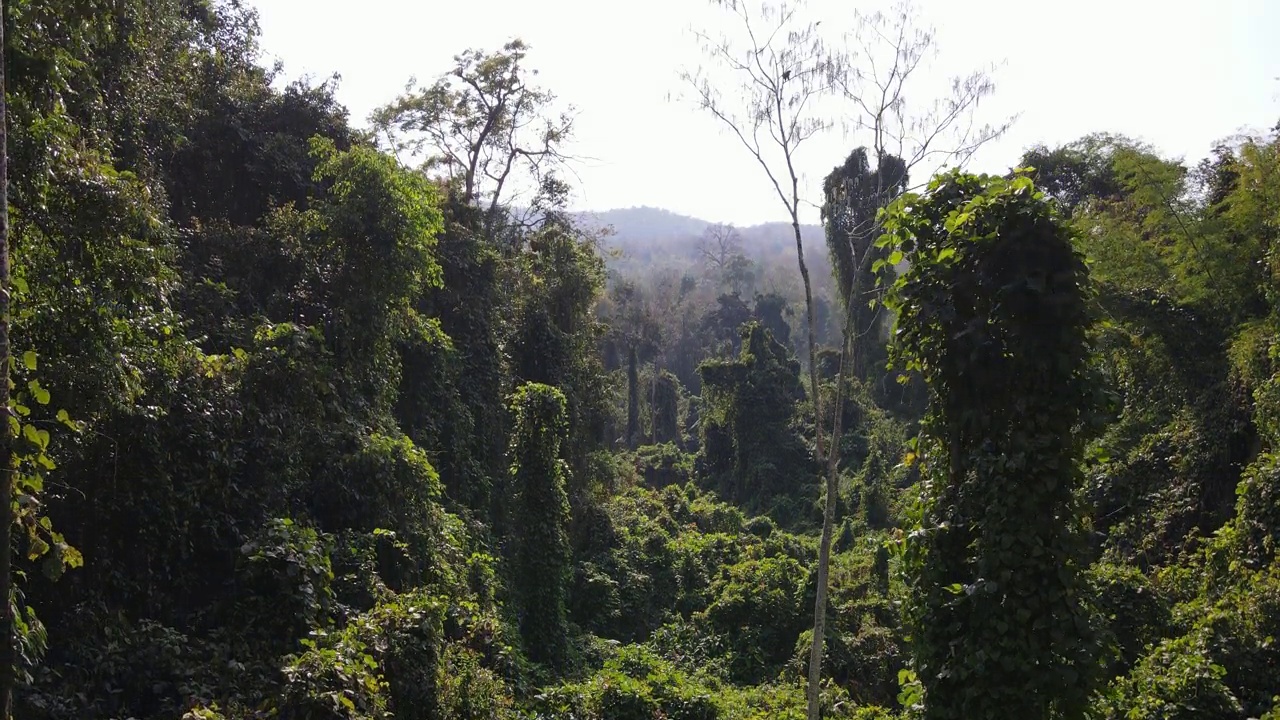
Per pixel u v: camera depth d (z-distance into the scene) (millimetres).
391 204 12422
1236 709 8148
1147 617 10703
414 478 11484
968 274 4688
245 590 7777
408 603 8820
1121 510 16125
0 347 3646
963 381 4750
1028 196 4676
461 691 8742
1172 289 16828
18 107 5418
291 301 12406
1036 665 4277
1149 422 16969
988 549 4406
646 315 49125
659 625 19016
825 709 12469
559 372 22312
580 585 18672
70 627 6676
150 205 8117
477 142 24406
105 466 7230
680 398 48250
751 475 31047
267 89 15844
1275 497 11125
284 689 6465
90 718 6086
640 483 33312
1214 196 17797
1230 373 14820
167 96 11125
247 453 9117
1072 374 4449
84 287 6129
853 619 17328
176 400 8109
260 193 14781
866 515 26172
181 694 6461
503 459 19266
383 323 12594
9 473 3701
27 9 5523
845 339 8539
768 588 18109
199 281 11617
